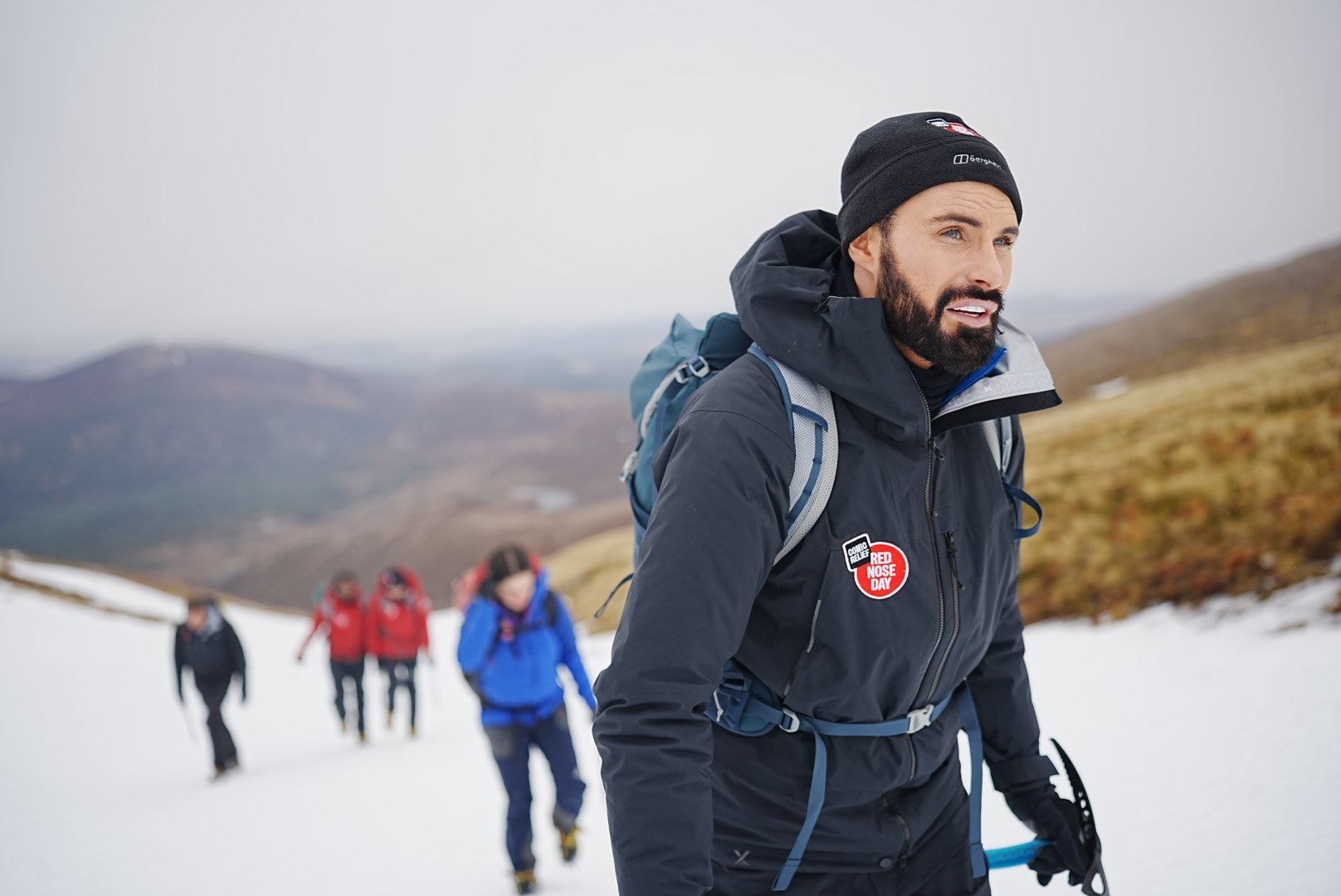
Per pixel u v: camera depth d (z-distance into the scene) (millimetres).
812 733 1588
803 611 1488
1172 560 12695
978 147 1478
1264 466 14617
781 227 1744
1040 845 1948
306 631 32594
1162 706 7398
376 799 8273
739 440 1403
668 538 1365
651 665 1320
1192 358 64562
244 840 7215
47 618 30281
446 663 21656
